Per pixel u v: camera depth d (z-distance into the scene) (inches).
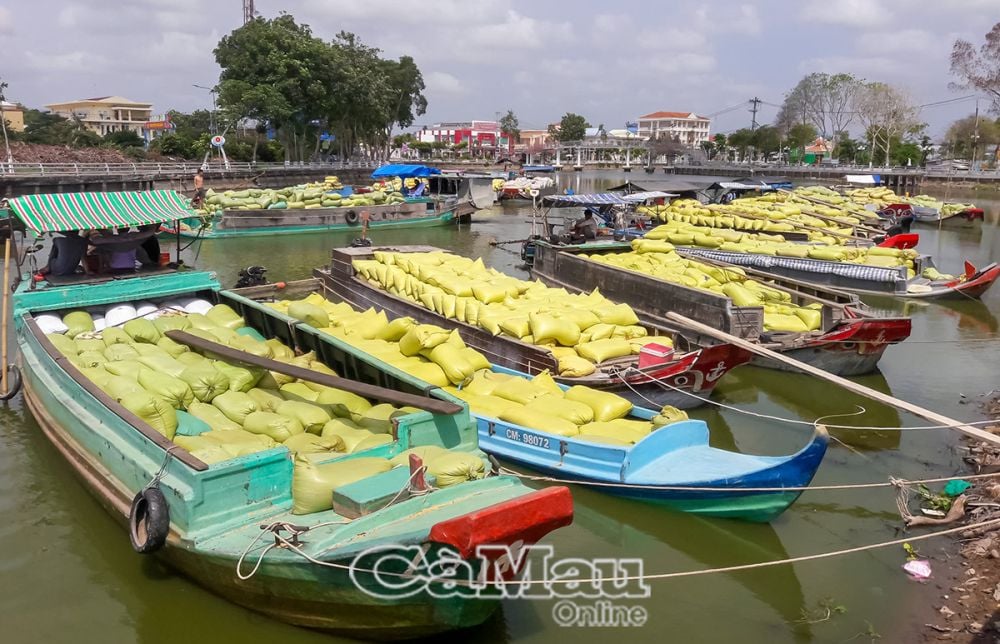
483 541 197.3
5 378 437.4
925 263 882.8
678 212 1142.3
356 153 2881.4
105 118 4128.9
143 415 294.4
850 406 485.7
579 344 451.2
